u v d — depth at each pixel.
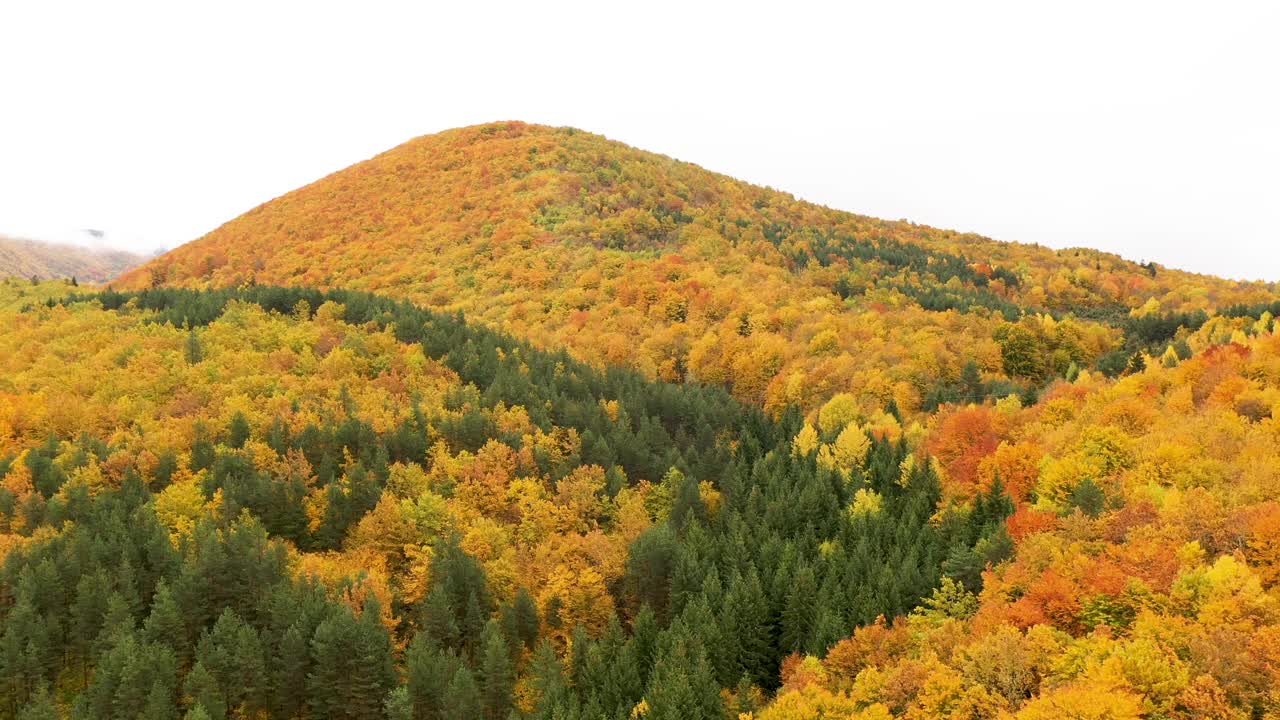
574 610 86.25
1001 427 102.62
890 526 86.31
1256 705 47.28
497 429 115.25
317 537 95.56
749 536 90.94
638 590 89.06
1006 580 66.50
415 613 84.44
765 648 76.62
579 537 95.12
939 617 67.88
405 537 93.12
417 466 102.88
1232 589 55.28
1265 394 86.19
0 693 68.62
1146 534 65.31
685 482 106.31
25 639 70.50
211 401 115.19
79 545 79.56
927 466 99.69
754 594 78.31
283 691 72.00
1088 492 74.69
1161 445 77.44
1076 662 53.03
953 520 84.44
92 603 74.12
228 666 70.19
